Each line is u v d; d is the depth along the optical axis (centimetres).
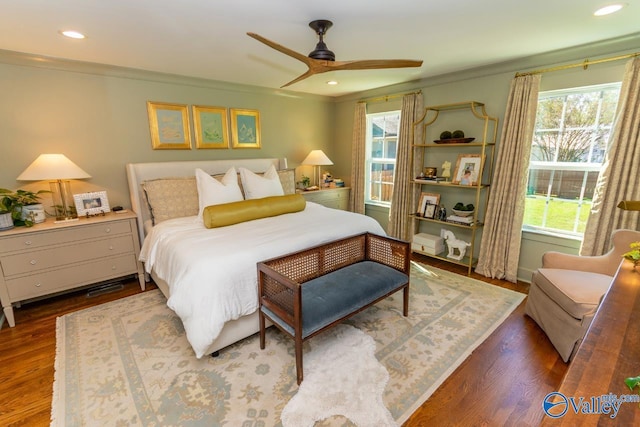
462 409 160
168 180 314
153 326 239
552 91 284
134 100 325
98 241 278
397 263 250
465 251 375
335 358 198
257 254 213
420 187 403
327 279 223
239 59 285
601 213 258
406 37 234
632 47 237
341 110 502
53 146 287
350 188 501
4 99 261
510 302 273
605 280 206
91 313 259
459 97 351
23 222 252
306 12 188
